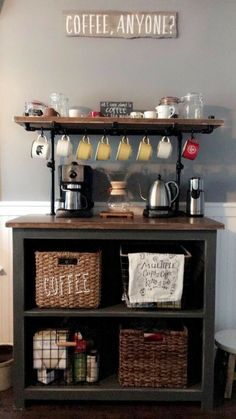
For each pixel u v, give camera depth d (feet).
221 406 5.24
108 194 6.38
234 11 6.25
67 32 6.22
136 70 6.29
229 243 6.43
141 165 6.40
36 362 5.21
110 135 6.35
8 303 6.41
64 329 5.36
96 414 5.04
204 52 6.29
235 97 6.33
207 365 5.09
